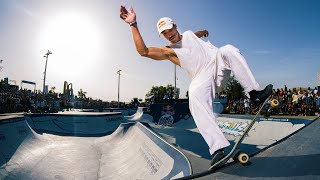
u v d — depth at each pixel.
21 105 22.08
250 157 2.87
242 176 2.50
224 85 3.32
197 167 4.00
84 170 7.64
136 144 8.95
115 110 35.28
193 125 18.05
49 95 31.86
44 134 14.57
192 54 3.29
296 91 16.38
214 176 2.65
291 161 2.50
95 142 12.48
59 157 8.96
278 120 10.80
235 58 2.95
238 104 19.64
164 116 19.61
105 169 7.84
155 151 6.42
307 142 2.78
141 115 20.48
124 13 3.26
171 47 3.42
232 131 12.41
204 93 3.13
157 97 26.30
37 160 8.16
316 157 2.42
